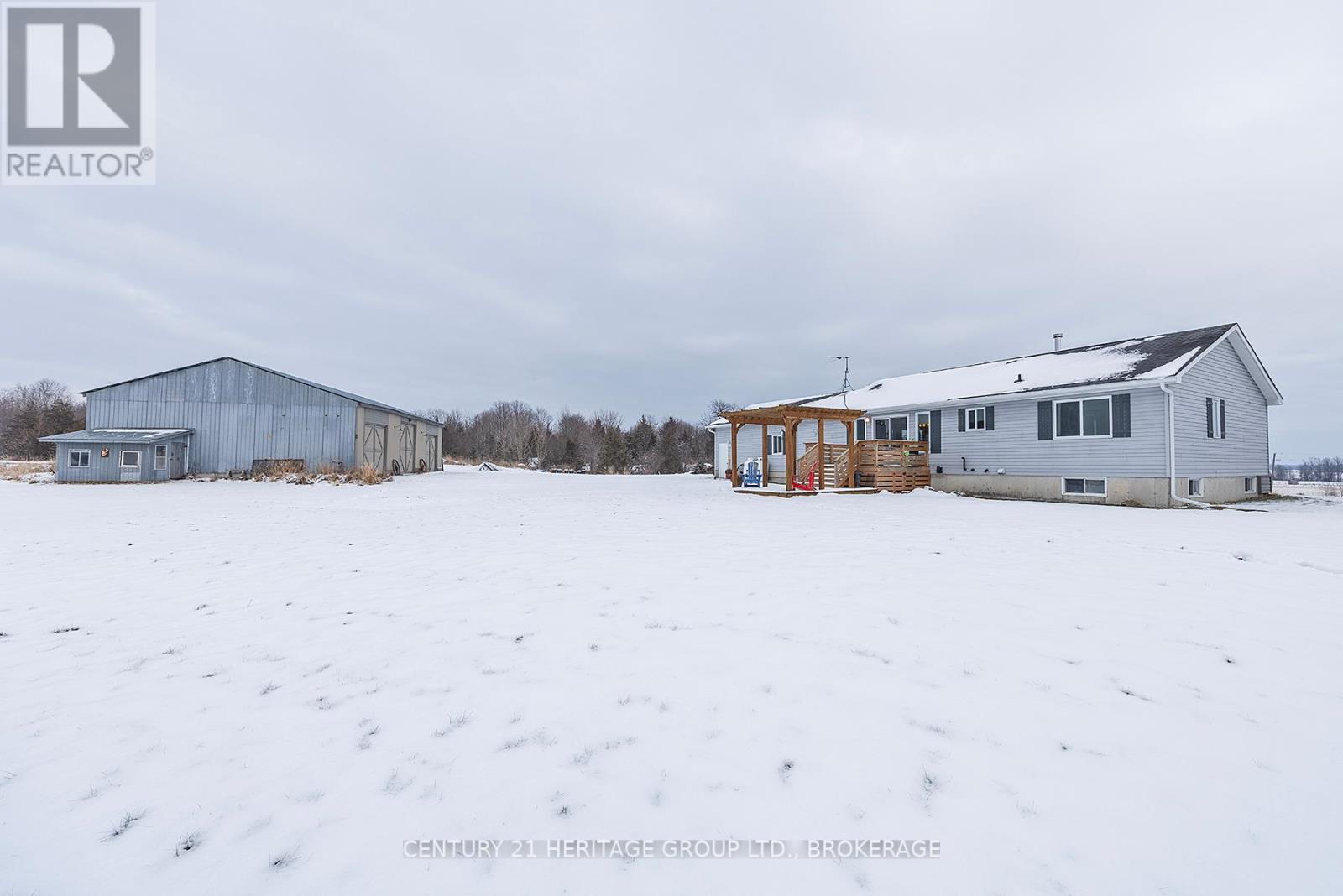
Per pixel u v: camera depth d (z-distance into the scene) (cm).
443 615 431
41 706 284
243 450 2467
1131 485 1430
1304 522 1030
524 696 291
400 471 3100
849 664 327
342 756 236
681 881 168
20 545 752
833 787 212
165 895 161
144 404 2448
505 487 2164
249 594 496
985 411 1764
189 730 259
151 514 1145
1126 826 189
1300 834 184
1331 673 316
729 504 1389
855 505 1377
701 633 382
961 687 296
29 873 169
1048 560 629
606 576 557
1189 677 310
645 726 259
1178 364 1385
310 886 165
